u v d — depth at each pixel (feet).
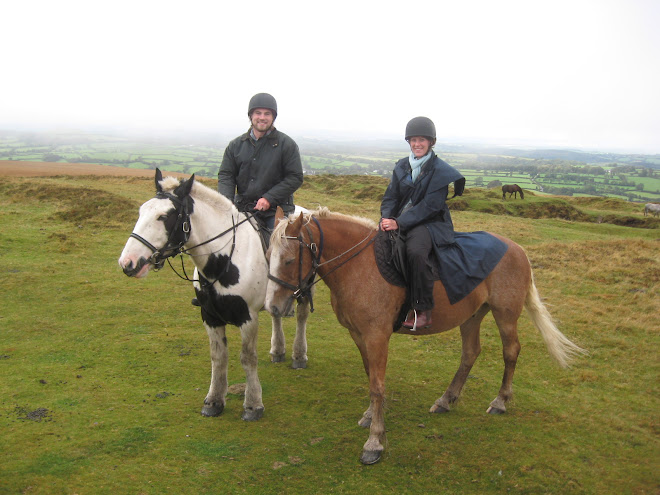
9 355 20.10
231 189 17.43
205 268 14.51
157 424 14.74
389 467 12.85
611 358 20.79
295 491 11.69
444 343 22.89
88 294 28.94
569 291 30.96
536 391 17.81
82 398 16.35
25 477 11.71
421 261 13.15
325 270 13.35
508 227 62.44
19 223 46.11
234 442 13.84
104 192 57.62
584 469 12.88
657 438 14.57
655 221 84.33
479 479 12.39
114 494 11.25
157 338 22.49
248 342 15.11
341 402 16.71
